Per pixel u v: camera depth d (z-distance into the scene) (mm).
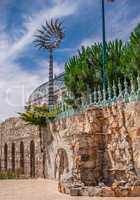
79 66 32844
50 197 19438
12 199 19531
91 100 27938
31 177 39594
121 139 23250
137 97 22297
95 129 24844
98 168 23969
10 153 51406
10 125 51844
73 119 29672
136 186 18328
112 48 31828
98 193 18625
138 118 21984
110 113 24609
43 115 36312
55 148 33938
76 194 19484
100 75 31531
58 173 32719
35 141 41156
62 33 49750
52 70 48469
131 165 22047
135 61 26359
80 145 23750
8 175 40156
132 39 27109
